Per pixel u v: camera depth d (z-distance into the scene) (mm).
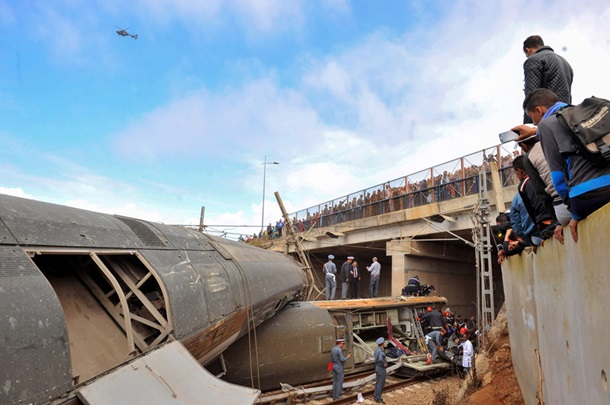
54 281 4930
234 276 8117
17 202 4305
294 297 14672
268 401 11656
